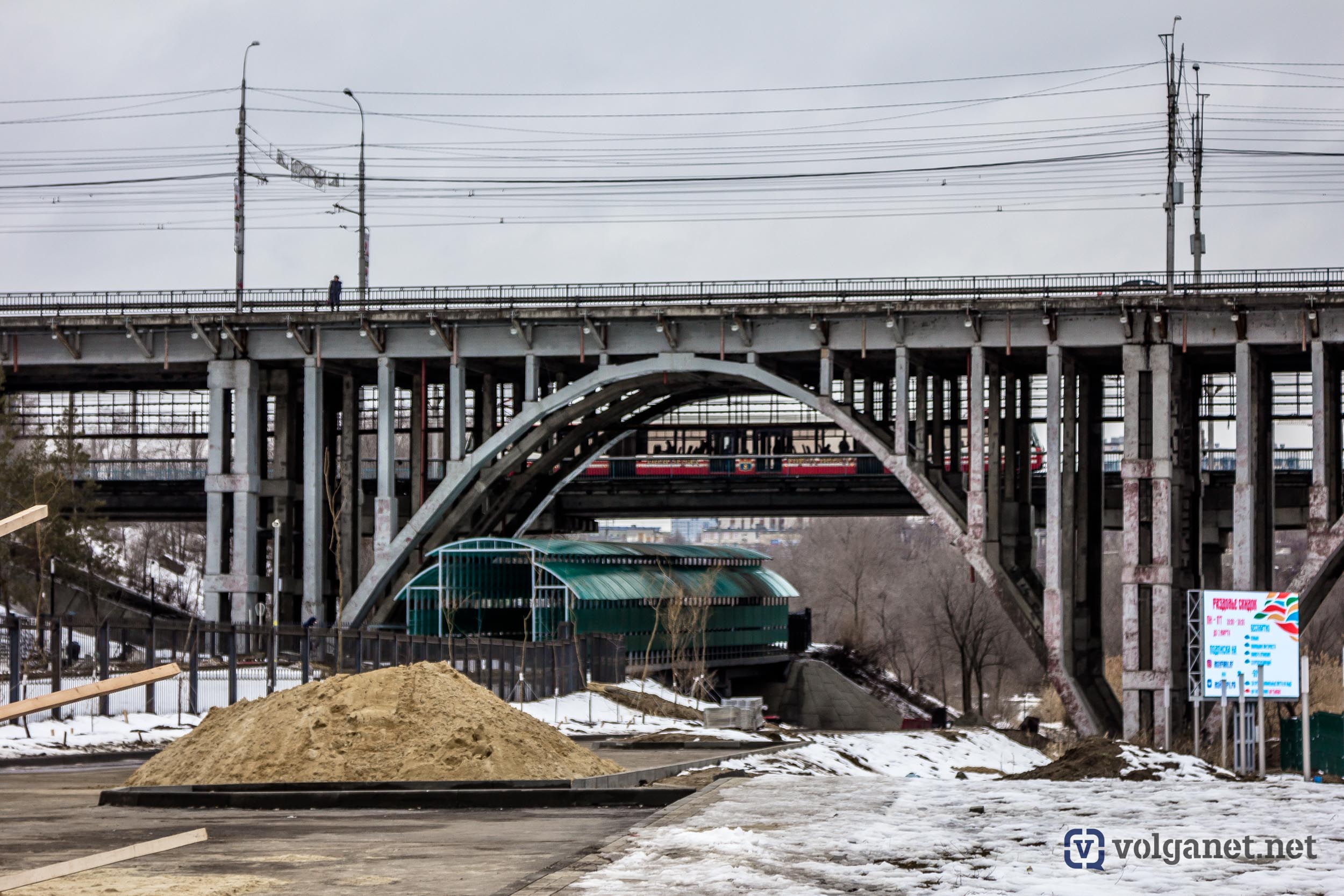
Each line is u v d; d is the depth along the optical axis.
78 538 70.31
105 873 15.02
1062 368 69.06
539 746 26.34
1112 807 19.69
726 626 92.75
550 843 17.73
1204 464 82.56
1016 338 67.69
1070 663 66.44
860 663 121.31
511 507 83.62
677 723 58.69
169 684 44.16
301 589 77.00
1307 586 64.19
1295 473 77.19
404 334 74.06
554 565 73.44
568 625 69.75
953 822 18.12
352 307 74.50
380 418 74.06
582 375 81.38
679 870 14.26
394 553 74.56
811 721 103.19
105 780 30.70
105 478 93.19
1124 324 66.06
